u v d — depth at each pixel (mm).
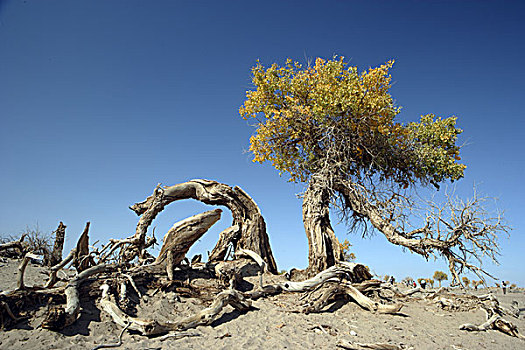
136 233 15141
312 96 17375
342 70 18141
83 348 7812
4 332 7961
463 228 13586
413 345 9031
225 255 16094
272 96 19203
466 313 13352
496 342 10016
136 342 8500
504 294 22031
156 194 16062
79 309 9109
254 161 19422
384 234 15867
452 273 14195
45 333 8148
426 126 19859
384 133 17469
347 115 17281
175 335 8945
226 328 9797
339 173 17125
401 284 24969
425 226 14391
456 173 18844
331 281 13133
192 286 12344
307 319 10820
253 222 16844
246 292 12789
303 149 19062
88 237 12297
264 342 8633
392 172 19594
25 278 12578
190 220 13141
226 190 16938
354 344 8461
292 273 16016
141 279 11750
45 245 16281
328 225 16625
